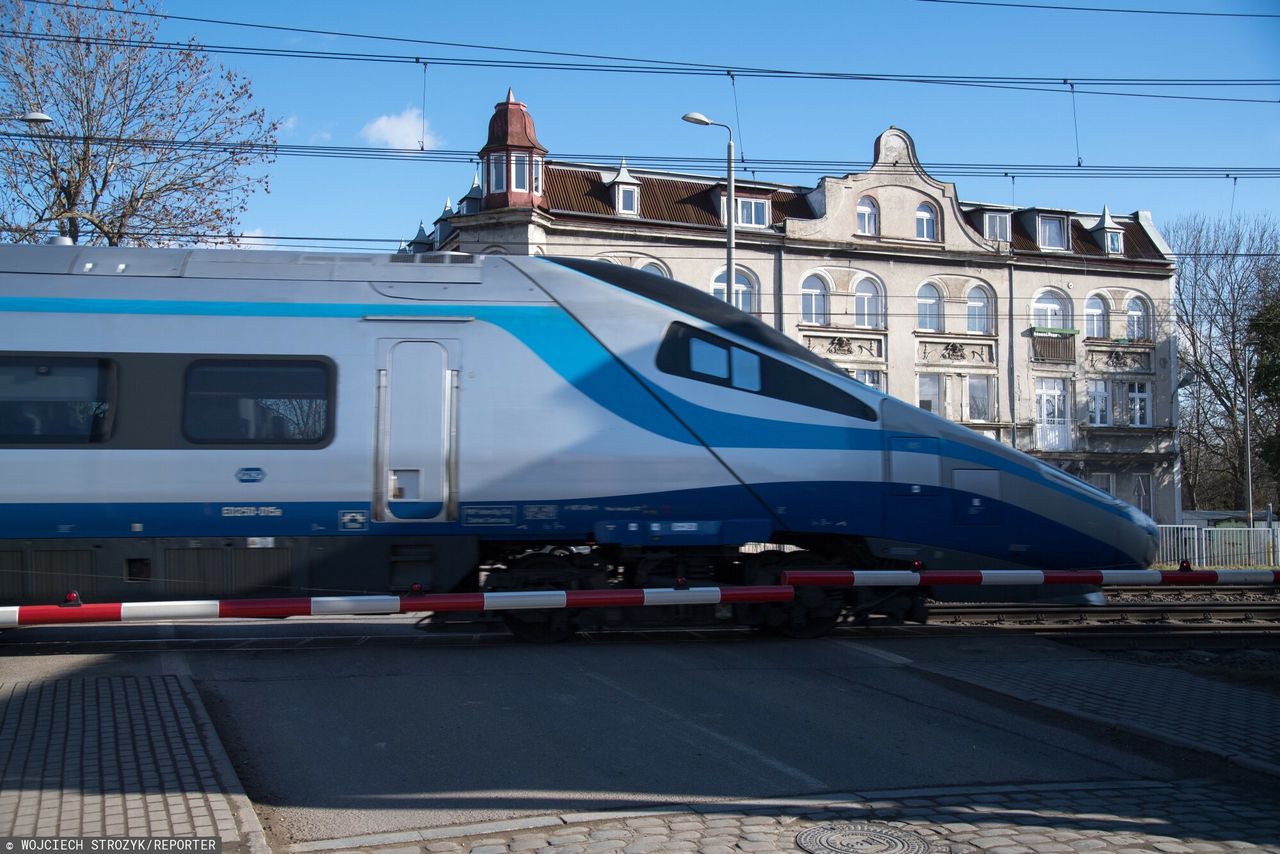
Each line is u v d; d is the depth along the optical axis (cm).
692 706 730
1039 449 3678
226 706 708
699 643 990
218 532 905
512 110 3158
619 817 512
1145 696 789
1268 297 4116
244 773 573
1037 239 3784
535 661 877
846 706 742
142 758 573
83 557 891
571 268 994
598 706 723
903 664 896
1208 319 4641
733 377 981
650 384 962
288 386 922
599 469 945
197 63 2502
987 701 772
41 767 555
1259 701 780
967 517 1020
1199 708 754
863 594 1018
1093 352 3775
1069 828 505
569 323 964
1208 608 1273
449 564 933
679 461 957
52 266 924
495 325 952
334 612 885
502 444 935
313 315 936
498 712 702
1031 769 609
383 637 1022
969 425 3603
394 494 923
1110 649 1034
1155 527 1130
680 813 519
